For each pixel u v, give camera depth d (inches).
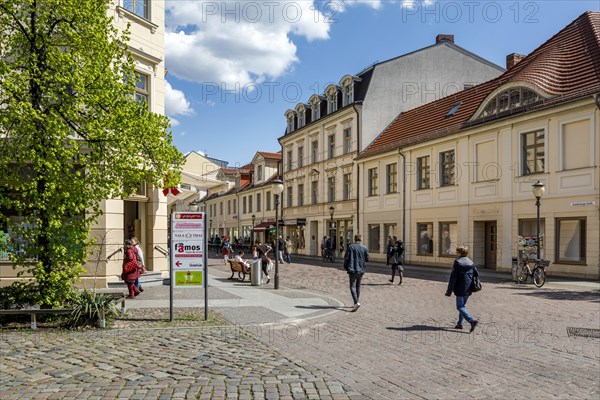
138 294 547.5
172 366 263.0
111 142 377.1
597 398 213.0
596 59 824.9
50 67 366.6
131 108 388.5
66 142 376.5
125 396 215.5
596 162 747.4
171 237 394.3
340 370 255.8
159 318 401.4
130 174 396.2
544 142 837.8
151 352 292.5
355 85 1439.5
